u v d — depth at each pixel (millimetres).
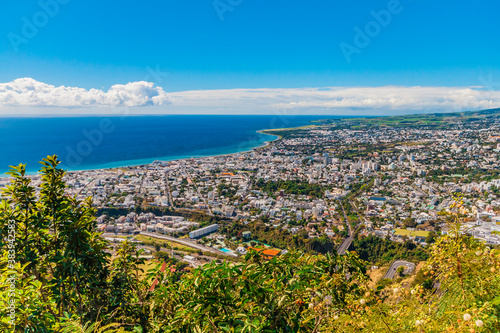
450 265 2650
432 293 2742
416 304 2537
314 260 3547
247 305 3328
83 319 4633
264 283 3273
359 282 3225
